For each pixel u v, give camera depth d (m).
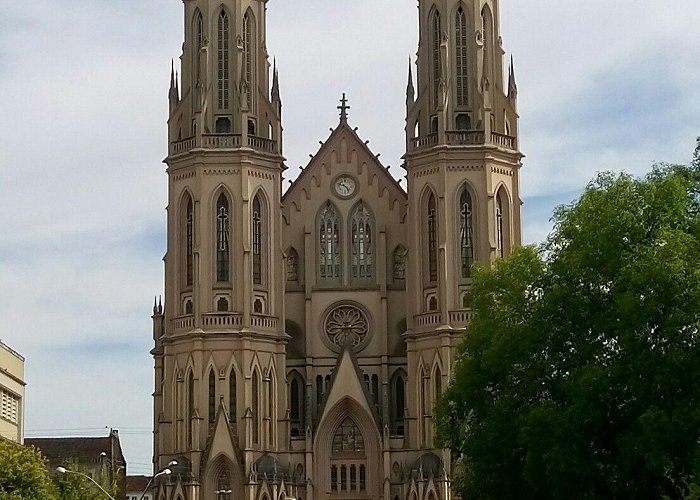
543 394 95.69
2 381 128.88
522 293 101.81
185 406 159.38
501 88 166.25
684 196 92.69
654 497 89.94
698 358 84.81
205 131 163.25
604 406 88.88
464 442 103.00
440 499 155.50
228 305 160.62
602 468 90.25
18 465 105.81
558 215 100.62
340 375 161.50
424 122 164.88
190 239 162.88
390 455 159.75
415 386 160.75
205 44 165.25
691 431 83.38
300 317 167.00
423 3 167.00
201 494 156.50
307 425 161.62
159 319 172.88
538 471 91.44
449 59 164.75
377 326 166.12
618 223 92.44
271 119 166.12
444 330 158.75
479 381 101.06
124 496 196.25
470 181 162.12
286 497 157.38
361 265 168.00
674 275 86.38
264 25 168.38
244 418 158.00
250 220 162.38
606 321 91.12
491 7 167.00
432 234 162.75
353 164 169.50
